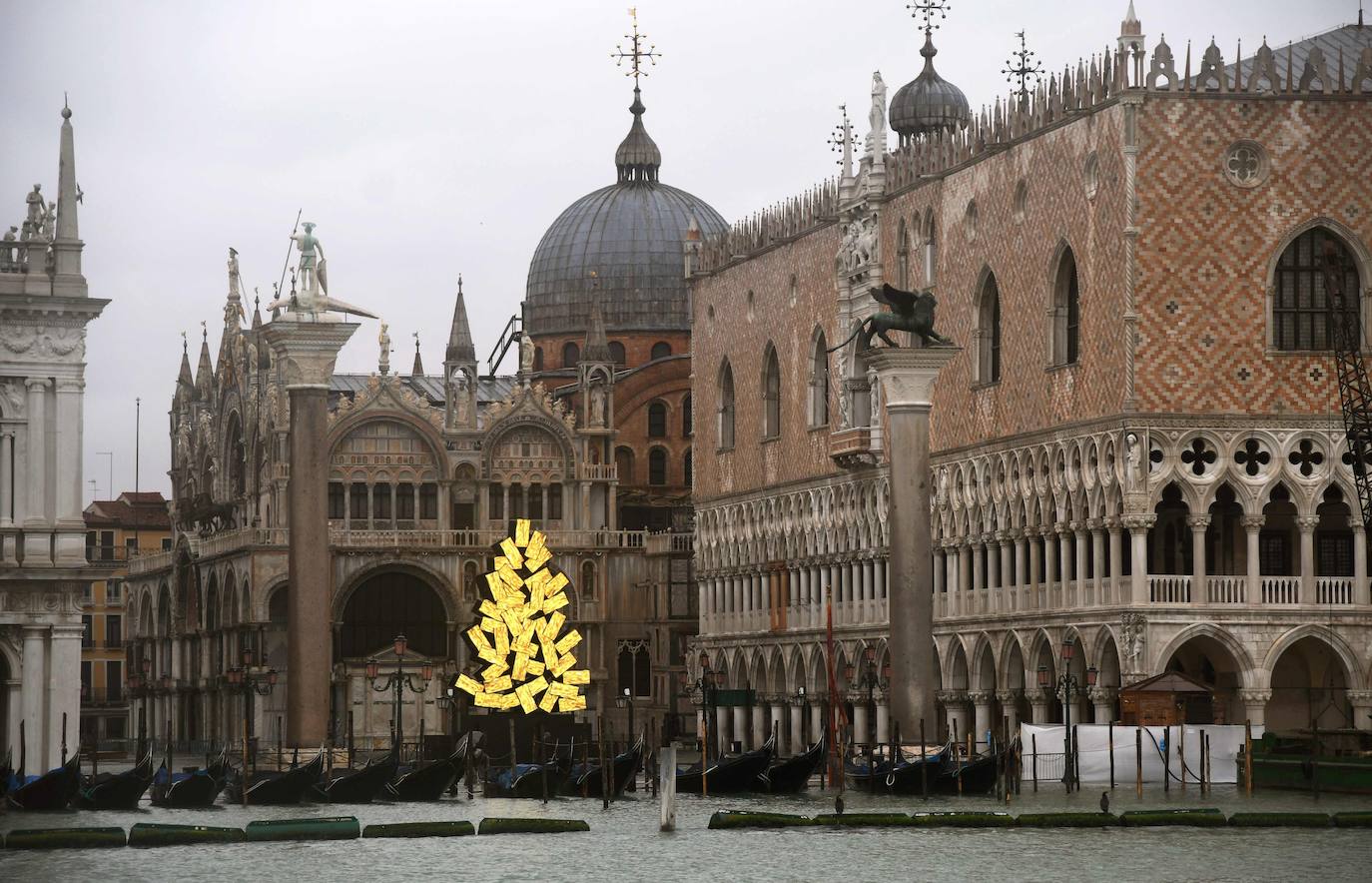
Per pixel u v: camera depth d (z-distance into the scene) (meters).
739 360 162.12
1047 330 123.38
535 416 183.00
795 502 153.38
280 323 121.56
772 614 156.12
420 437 180.75
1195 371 116.44
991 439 129.12
